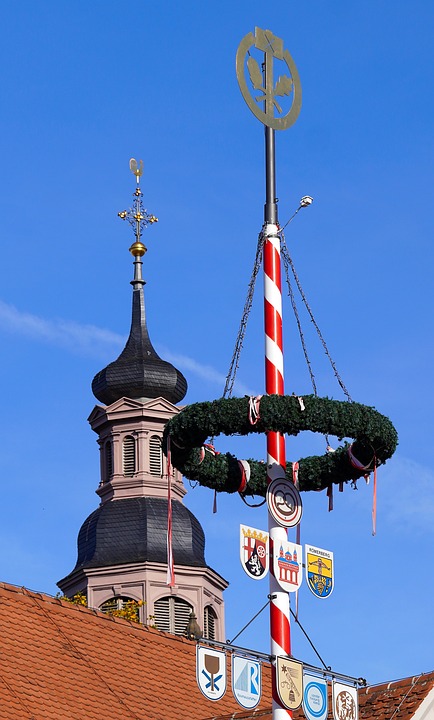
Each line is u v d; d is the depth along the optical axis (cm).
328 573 2723
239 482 2755
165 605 6562
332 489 2823
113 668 3831
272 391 2722
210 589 6694
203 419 2675
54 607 3881
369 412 2705
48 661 3700
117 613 6419
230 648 2658
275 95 2831
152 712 3759
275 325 2738
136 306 7319
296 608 2712
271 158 2805
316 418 2664
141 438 6875
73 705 3597
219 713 3919
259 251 2780
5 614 3753
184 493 6919
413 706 3212
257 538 2669
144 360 7019
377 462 2766
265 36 2842
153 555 6594
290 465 2809
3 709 3416
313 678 2705
